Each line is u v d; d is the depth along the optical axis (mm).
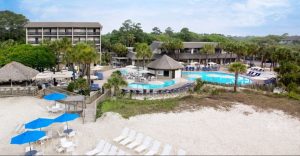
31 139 19297
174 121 28250
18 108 33281
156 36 129500
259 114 31328
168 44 79938
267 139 24438
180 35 137625
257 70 71875
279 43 178625
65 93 38094
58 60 60094
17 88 39812
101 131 25422
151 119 28641
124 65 81812
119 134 24609
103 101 34969
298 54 73625
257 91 43750
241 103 35188
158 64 59219
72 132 24234
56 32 81562
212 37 143875
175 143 22641
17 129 25812
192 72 69500
